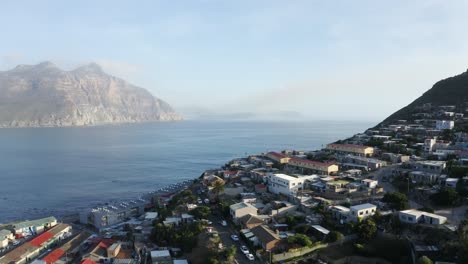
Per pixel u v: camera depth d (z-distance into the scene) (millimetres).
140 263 81438
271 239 77250
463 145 137375
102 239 98188
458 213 84688
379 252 74688
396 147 144625
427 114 198625
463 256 64000
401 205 89562
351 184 107562
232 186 128250
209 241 81875
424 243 72750
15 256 90250
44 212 148125
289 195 107938
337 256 74625
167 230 92500
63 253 92312
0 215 144250
